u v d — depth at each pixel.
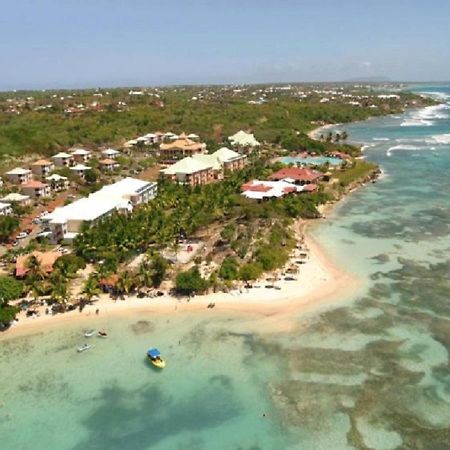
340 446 55.44
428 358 69.88
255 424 59.25
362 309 83.50
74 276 92.62
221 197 132.25
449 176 180.00
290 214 131.50
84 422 60.62
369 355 71.06
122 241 102.00
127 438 58.00
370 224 127.25
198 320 81.44
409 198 151.50
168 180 160.12
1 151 196.00
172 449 56.25
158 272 91.50
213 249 107.06
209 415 61.03
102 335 77.69
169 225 111.56
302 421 59.34
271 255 99.62
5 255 105.19
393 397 62.53
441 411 59.97
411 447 54.94
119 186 142.88
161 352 73.44
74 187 165.62
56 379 68.31
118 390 65.94
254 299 87.19
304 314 82.25
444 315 80.94
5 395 65.44
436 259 103.06
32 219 131.00
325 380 66.19
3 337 78.25
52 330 79.81
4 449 56.75
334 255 106.38
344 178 170.00
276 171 178.00
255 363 70.25
